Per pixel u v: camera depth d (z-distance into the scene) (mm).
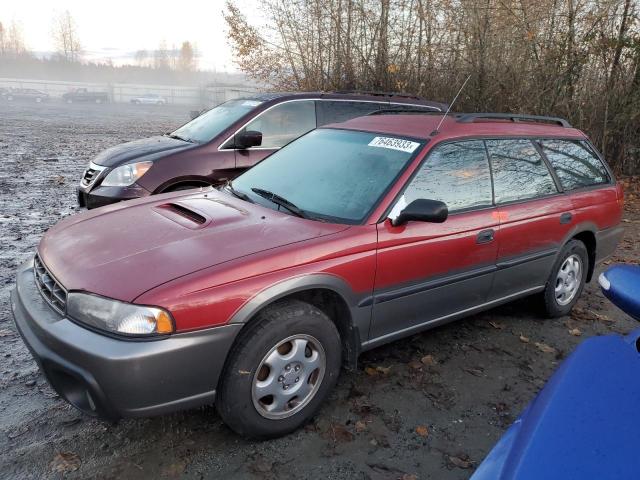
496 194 3934
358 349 3248
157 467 2693
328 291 3020
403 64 12398
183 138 6805
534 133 4434
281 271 2777
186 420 3080
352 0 12359
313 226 3137
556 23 10961
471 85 11594
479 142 3922
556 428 1550
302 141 4281
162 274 2588
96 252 2857
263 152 6633
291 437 2975
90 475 2625
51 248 3059
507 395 3516
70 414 3107
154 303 2439
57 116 33781
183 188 6195
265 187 3783
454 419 3225
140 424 3029
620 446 1488
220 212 3322
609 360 1845
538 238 4191
